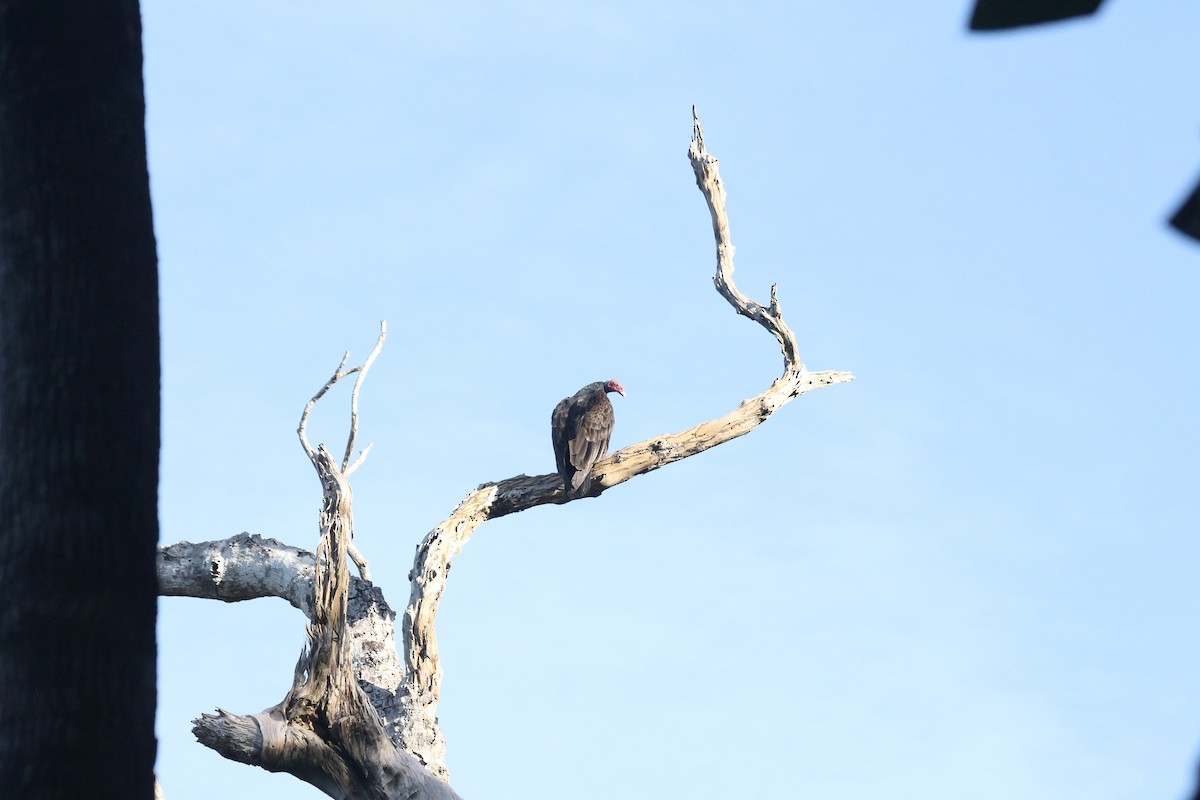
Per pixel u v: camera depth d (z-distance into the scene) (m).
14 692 6.79
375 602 20.73
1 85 7.37
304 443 17.28
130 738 6.93
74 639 6.85
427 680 20.42
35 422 7.07
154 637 7.23
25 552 6.93
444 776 19.61
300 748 15.81
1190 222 3.32
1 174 7.38
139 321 7.41
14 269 7.27
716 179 25.25
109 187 7.41
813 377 24.73
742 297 24.78
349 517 16.70
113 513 7.08
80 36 7.43
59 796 6.65
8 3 7.36
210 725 15.59
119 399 7.21
